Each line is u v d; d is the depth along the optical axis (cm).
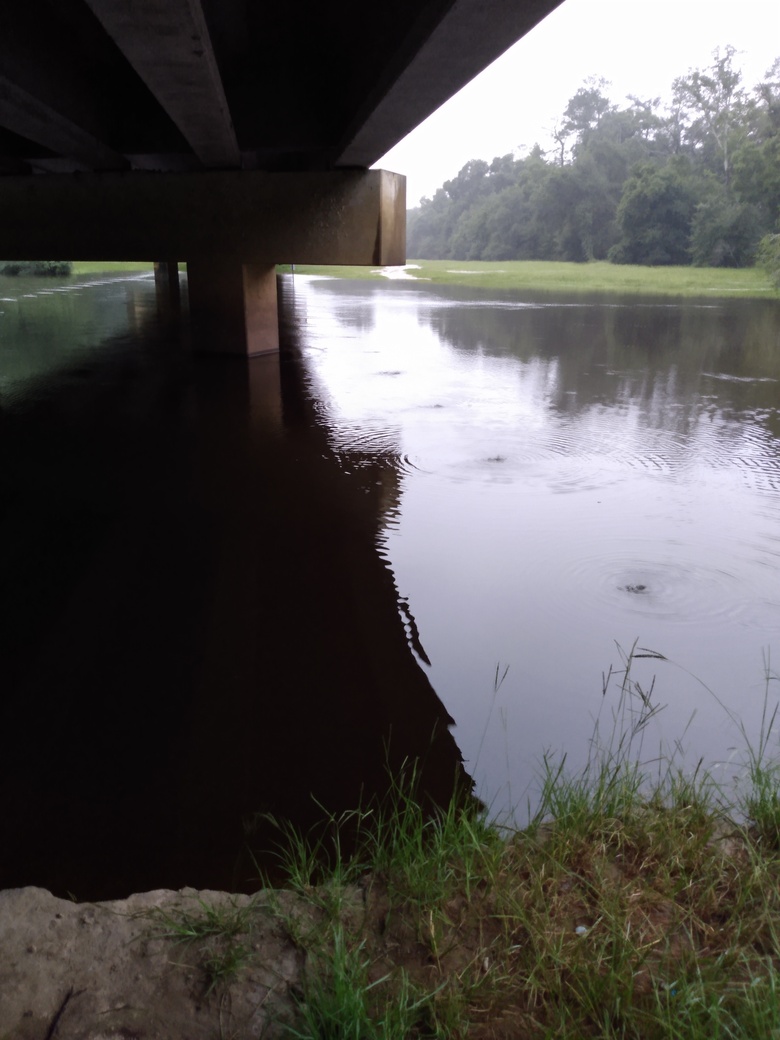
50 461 842
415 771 362
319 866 303
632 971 217
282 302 3011
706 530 662
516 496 743
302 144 1187
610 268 6850
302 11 1036
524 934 238
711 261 6856
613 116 12112
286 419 1031
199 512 697
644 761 368
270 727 401
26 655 468
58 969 225
